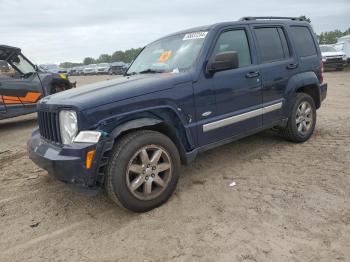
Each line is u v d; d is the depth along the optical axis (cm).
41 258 298
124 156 341
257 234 309
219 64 407
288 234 305
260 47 502
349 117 767
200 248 294
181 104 395
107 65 5297
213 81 426
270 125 516
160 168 370
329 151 519
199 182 434
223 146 575
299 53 563
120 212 369
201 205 371
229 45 461
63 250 308
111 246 308
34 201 410
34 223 358
